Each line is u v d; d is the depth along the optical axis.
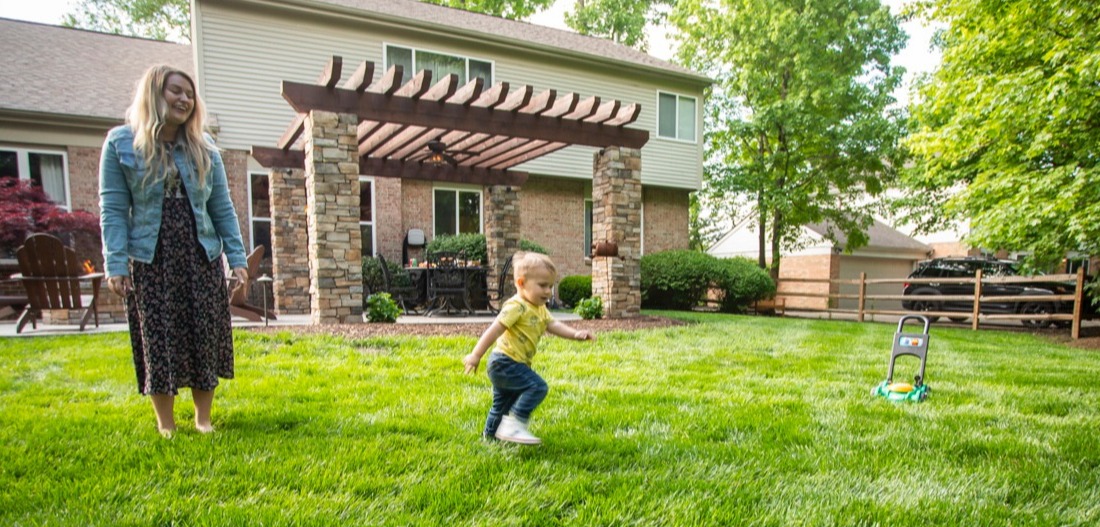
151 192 2.27
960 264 12.98
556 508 1.71
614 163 7.88
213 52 9.80
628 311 8.09
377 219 11.35
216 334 2.46
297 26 10.44
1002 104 7.46
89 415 2.65
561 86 13.20
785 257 21.61
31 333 5.59
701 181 15.23
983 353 5.92
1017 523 1.69
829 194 15.45
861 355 5.28
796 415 2.92
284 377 3.64
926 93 9.32
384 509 1.68
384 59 11.20
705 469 2.09
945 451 2.38
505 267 8.91
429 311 8.41
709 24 15.82
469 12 14.50
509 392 2.40
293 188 8.98
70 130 9.12
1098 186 7.12
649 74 14.16
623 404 3.10
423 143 8.41
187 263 2.37
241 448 2.18
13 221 8.11
